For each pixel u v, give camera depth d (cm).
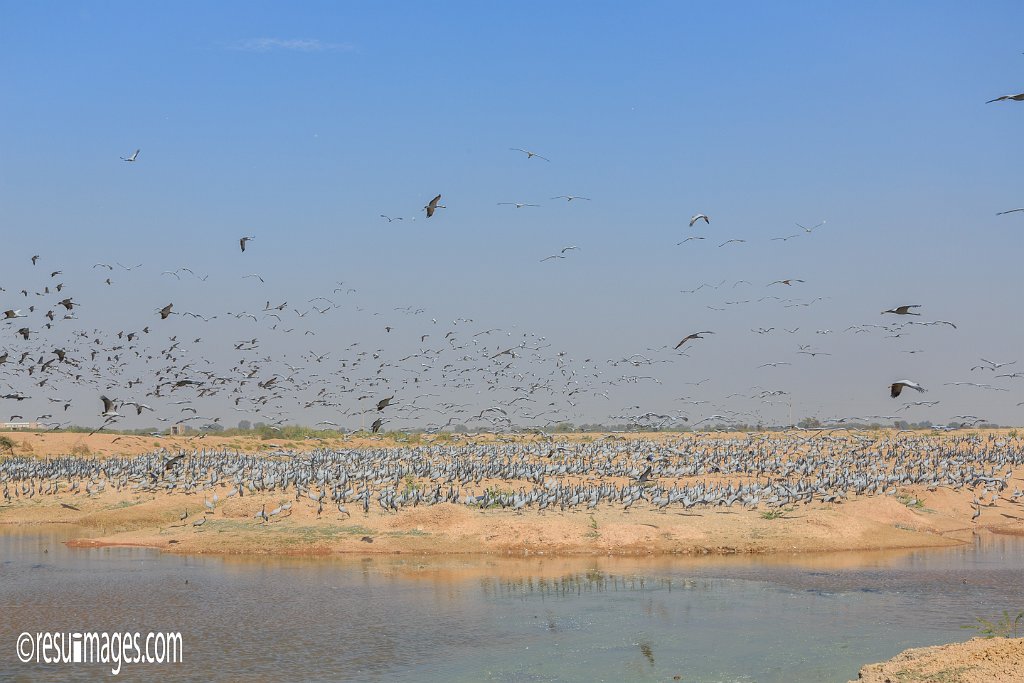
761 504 6988
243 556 5703
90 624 4050
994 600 4547
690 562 5562
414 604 4456
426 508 6469
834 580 5031
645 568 5372
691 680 3344
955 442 11075
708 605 4453
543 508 6662
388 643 3803
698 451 10256
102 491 8125
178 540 6084
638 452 10050
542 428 12325
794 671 3434
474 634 3931
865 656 3616
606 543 5900
